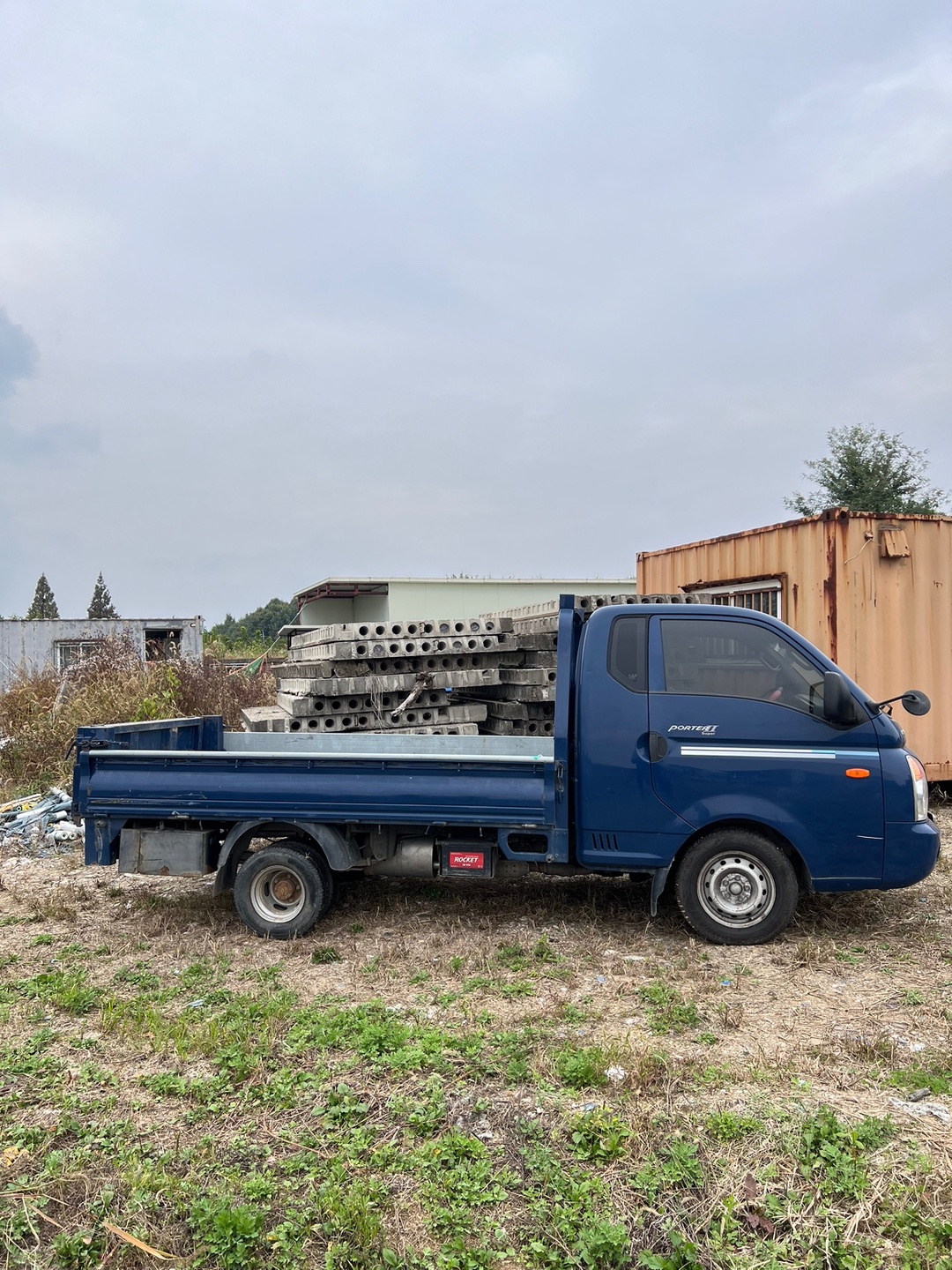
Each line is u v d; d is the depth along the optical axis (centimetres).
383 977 521
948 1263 273
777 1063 397
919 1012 456
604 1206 305
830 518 909
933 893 661
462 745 693
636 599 756
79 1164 336
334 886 613
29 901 695
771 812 544
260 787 583
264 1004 475
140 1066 414
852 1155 327
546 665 721
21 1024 463
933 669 947
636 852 561
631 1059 401
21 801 1069
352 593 2311
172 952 573
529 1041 425
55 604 6431
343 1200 307
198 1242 295
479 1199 310
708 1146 335
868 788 541
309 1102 377
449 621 739
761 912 554
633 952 552
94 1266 288
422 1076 394
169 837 603
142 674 1488
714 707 554
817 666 556
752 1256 283
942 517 945
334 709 721
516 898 671
